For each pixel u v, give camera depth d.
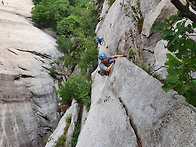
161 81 3.36
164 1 4.34
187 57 1.19
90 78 9.29
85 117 7.19
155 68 3.74
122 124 3.55
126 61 4.58
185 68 1.23
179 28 1.17
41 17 20.78
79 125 7.71
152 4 5.16
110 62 5.20
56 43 18.38
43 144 10.31
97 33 11.43
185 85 1.25
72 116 8.34
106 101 4.80
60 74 14.80
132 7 6.32
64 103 12.48
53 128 11.33
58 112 12.21
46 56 15.23
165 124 2.70
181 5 1.17
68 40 15.95
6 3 22.05
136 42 5.30
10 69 11.57
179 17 1.22
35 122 10.59
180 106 2.61
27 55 13.83
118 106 4.02
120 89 4.33
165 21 1.25
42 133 10.64
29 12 22.30
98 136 4.14
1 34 13.97
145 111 3.20
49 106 12.11
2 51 12.39
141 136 3.04
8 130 8.88
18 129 9.38
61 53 17.11
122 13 7.11
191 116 2.37
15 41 14.24
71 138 7.41
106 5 11.89
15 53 13.13
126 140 3.24
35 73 13.05
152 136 2.83
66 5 21.97
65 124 8.57
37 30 18.77
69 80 9.64
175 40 1.17
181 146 2.29
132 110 3.54
